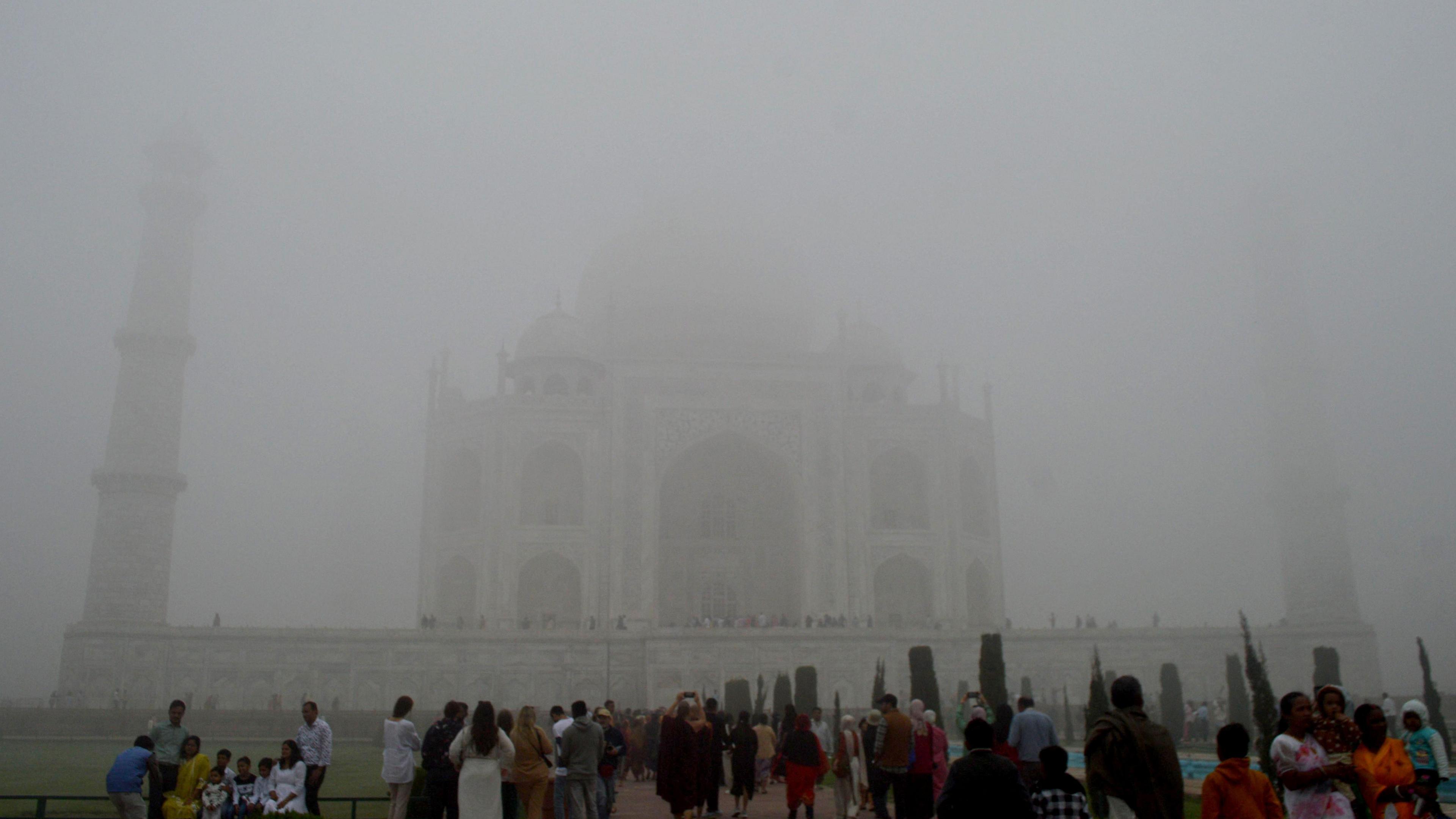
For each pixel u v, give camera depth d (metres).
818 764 25.94
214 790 21.75
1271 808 13.30
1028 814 13.39
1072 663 79.38
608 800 25.91
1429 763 18.42
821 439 90.81
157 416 79.25
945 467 92.19
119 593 75.38
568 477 93.12
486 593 85.19
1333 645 80.81
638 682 76.19
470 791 19.38
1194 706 64.81
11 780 36.41
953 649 78.00
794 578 90.44
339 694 74.62
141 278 81.38
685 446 89.69
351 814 26.12
